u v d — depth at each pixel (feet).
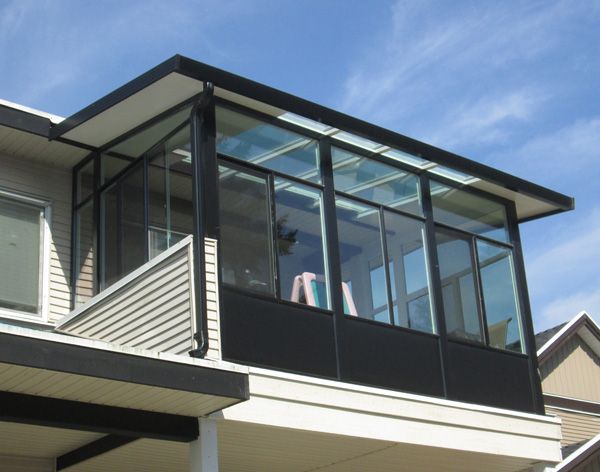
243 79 32.07
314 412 31.99
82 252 37.24
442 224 39.45
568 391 58.75
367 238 36.40
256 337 31.60
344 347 33.86
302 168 35.12
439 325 37.55
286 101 33.04
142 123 34.76
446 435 35.76
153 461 34.58
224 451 34.30
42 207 37.73
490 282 40.57
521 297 41.52
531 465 39.88
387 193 37.83
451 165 38.65
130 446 32.14
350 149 37.01
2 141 36.68
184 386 26.68
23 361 24.02
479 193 41.63
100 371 25.21
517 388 39.68
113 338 32.17
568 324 59.52
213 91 32.14
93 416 27.43
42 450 33.17
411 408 34.96
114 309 32.50
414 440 34.63
